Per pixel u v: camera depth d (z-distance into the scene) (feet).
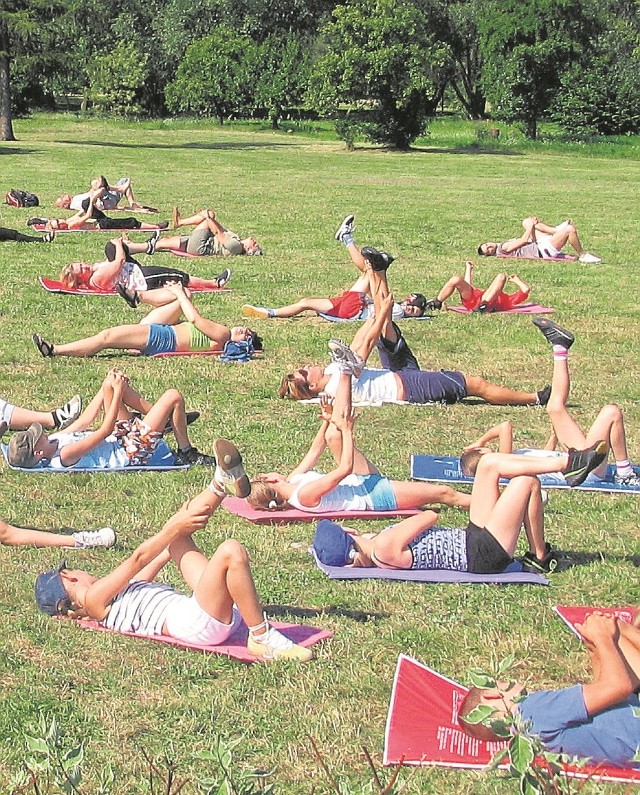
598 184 115.44
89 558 23.29
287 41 218.38
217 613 19.10
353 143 161.17
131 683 18.25
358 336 36.45
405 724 16.79
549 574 23.08
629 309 53.16
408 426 33.65
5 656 19.04
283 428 32.89
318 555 22.81
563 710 15.83
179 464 29.25
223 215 83.66
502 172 127.34
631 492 28.12
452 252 69.62
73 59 164.35
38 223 74.02
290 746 16.52
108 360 40.52
